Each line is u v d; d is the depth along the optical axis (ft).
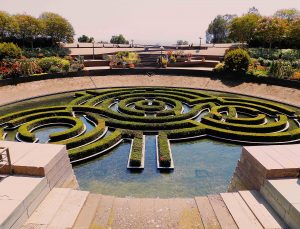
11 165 46.65
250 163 51.55
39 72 177.99
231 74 180.75
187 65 225.15
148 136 96.99
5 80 158.30
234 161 80.74
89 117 113.80
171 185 68.13
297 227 37.86
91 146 81.97
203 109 127.65
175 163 79.15
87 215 43.98
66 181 55.31
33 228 39.52
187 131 94.07
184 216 45.44
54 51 248.73
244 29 257.55
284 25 228.43
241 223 41.57
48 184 47.83
